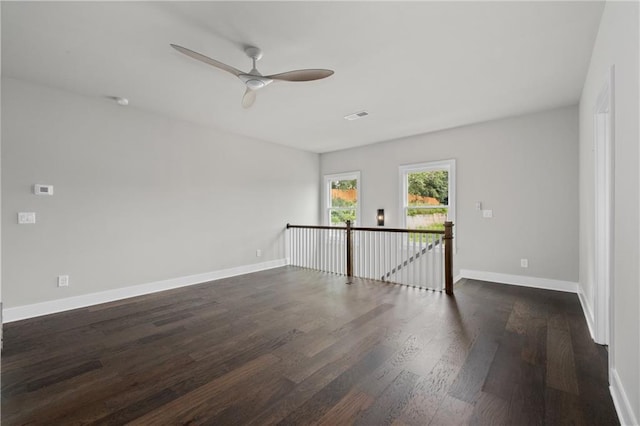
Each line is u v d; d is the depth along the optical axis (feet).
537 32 7.51
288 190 20.34
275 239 19.40
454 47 8.20
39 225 10.68
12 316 10.09
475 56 8.69
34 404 5.74
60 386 6.33
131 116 12.96
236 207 17.13
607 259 8.02
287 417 5.34
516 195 14.26
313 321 9.87
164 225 14.05
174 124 14.43
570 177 12.93
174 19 6.99
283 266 19.58
